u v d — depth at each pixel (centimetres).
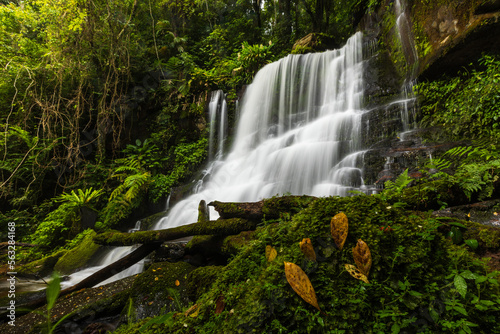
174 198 985
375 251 138
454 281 118
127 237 383
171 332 153
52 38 861
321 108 953
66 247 700
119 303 303
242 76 1245
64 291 357
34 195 899
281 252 160
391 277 130
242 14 1902
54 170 974
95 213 836
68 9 797
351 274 133
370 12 1029
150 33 1415
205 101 1195
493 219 241
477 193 258
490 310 111
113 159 1069
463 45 555
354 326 117
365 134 696
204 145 1140
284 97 1066
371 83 835
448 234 178
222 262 353
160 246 401
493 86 481
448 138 521
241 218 340
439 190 251
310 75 1026
